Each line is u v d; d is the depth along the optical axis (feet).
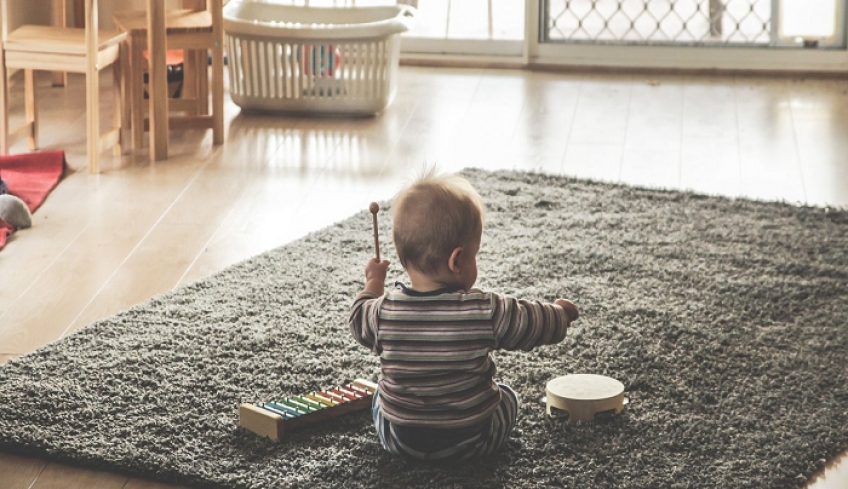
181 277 8.61
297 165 11.35
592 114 13.10
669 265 8.60
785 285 8.15
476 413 5.66
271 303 7.92
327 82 12.87
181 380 6.76
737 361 6.98
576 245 9.04
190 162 11.44
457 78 14.75
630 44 15.14
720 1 14.87
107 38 11.08
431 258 5.58
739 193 10.48
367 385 6.56
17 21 14.49
